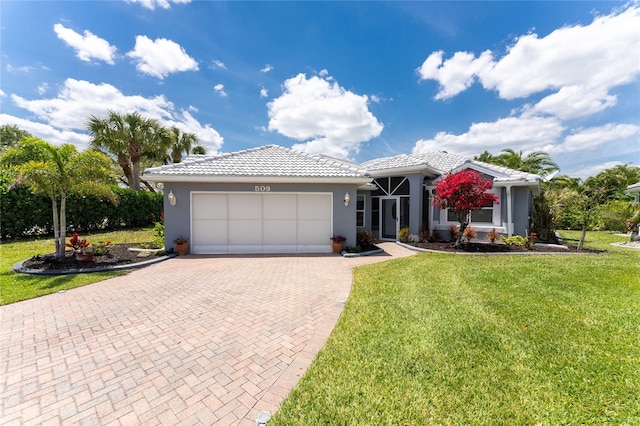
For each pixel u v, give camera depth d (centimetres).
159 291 747
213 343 474
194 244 1280
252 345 466
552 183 2077
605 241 1756
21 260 1060
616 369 380
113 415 314
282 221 1323
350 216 1341
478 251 1286
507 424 292
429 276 859
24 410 321
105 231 1997
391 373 380
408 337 479
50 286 774
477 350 434
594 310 575
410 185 1611
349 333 498
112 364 413
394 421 297
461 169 1530
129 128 2478
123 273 923
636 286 723
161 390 355
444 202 1347
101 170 1009
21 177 890
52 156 941
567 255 1174
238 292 742
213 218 1289
